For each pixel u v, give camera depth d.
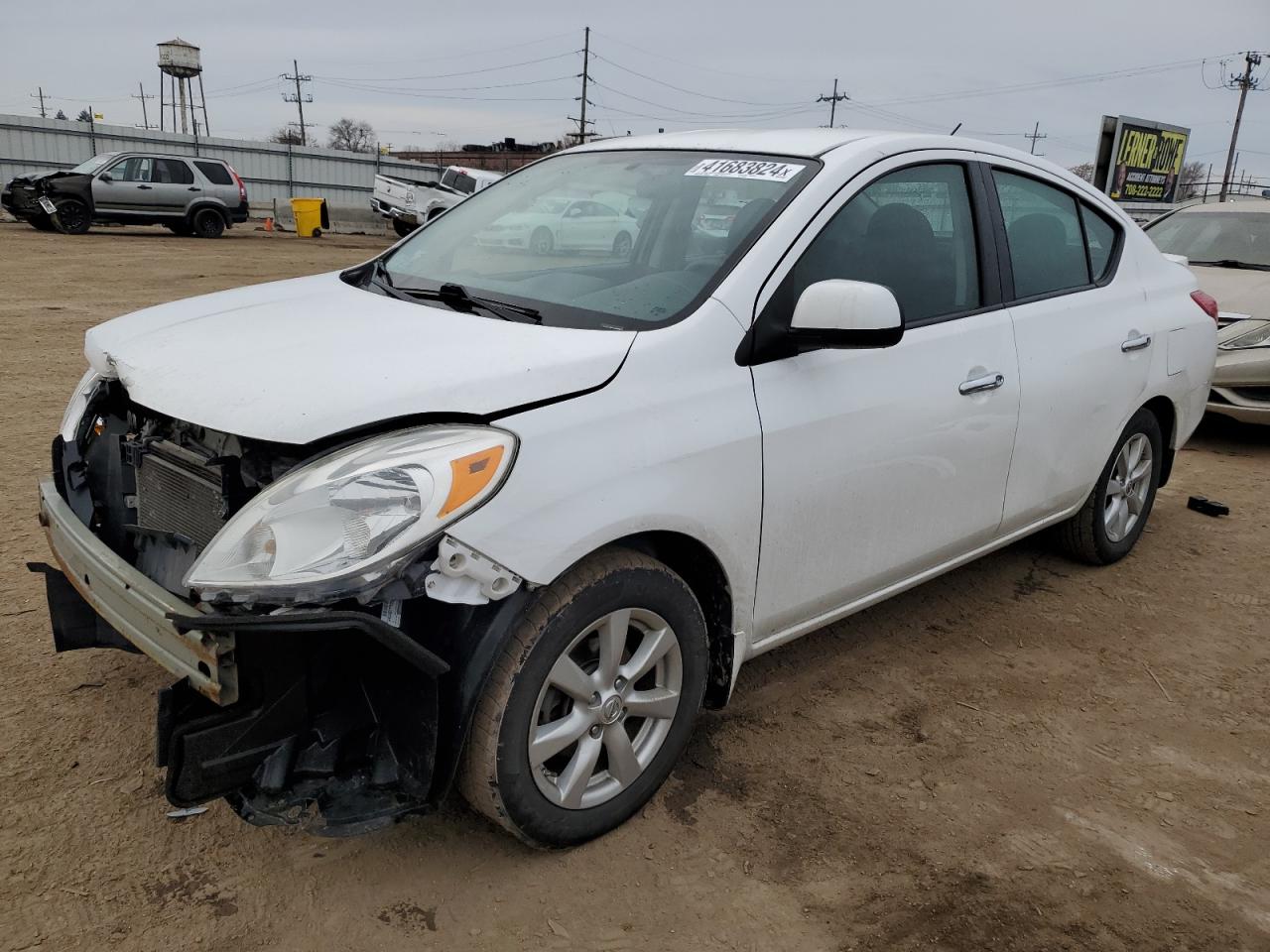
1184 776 3.11
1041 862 2.68
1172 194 34.00
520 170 3.95
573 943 2.31
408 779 2.26
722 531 2.65
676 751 2.75
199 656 2.11
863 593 3.28
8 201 21.38
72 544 2.57
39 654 3.38
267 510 2.11
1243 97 52.97
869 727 3.29
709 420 2.59
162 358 2.60
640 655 2.58
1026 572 4.66
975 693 3.54
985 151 3.66
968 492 3.50
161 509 2.58
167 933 2.26
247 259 18.12
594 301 2.84
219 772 2.11
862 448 3.00
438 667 2.14
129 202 21.44
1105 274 4.24
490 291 3.04
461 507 2.12
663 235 3.07
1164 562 4.88
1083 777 3.07
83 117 37.84
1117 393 4.14
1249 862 2.72
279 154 37.84
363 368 2.36
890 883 2.56
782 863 2.61
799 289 2.86
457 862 2.55
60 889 2.36
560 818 2.48
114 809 2.65
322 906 2.38
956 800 2.92
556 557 2.26
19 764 2.80
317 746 2.22
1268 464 6.84
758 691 3.47
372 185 40.34
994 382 3.44
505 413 2.29
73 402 3.02
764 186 3.06
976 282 3.52
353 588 2.03
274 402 2.25
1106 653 3.91
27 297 11.74
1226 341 7.02
